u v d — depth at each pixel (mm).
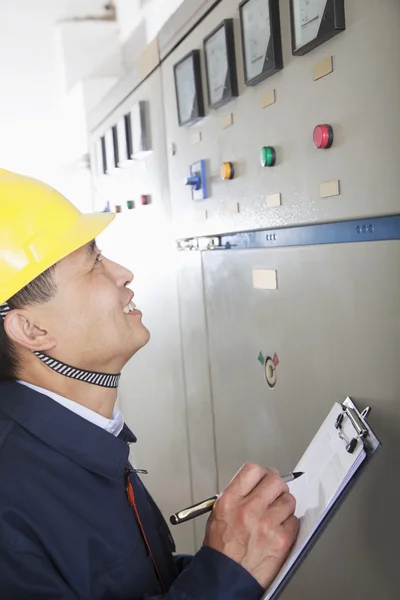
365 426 806
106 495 862
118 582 816
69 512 808
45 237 862
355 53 919
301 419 1188
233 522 797
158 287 2092
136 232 2314
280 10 1126
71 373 901
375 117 886
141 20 3143
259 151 1276
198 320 1731
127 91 2248
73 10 3402
